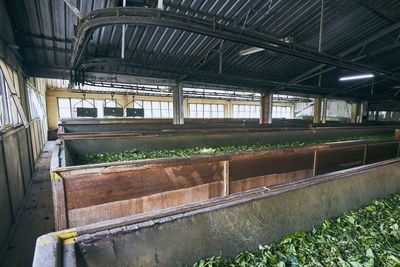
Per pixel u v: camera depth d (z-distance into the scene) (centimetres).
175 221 146
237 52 830
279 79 1133
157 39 680
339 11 679
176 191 282
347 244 185
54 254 94
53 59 688
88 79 790
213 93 1703
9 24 474
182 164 279
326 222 218
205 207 160
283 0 594
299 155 393
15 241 298
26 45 602
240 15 609
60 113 1541
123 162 248
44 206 405
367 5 616
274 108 2622
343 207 241
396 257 168
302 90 1283
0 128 331
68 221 226
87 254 114
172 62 806
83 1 473
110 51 686
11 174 351
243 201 175
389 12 677
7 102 412
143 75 875
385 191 291
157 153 454
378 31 805
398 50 962
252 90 1184
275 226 189
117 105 1728
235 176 325
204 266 147
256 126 986
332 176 235
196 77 943
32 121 684
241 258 162
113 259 122
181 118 973
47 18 520
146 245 134
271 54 866
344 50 907
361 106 1712
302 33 761
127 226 130
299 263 160
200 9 561
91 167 230
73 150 419
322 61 626
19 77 544
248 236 174
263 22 655
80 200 229
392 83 1407
